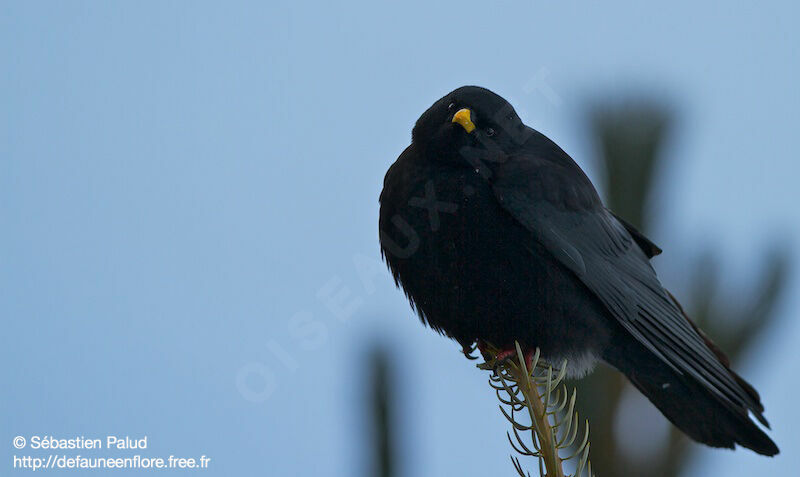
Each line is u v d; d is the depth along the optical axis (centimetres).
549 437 796
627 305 1109
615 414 1098
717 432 1121
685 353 1106
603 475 1075
